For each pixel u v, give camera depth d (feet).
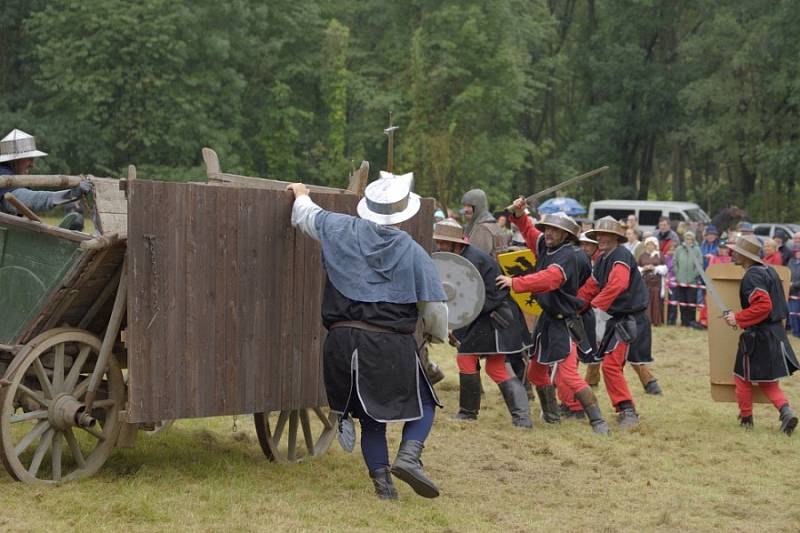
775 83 144.87
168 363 23.54
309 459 28.63
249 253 24.88
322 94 179.93
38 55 159.53
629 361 43.24
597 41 188.24
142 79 155.22
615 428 35.96
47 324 24.02
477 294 33.55
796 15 142.00
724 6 160.45
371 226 23.34
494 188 172.14
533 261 38.55
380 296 22.90
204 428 31.94
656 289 72.02
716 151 171.53
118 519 21.38
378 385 22.70
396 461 22.88
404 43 177.17
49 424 23.79
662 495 26.32
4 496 22.45
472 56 166.91
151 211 23.13
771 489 27.45
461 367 35.83
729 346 37.47
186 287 23.76
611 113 178.91
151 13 155.94
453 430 34.06
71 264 23.29
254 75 179.32
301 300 26.07
